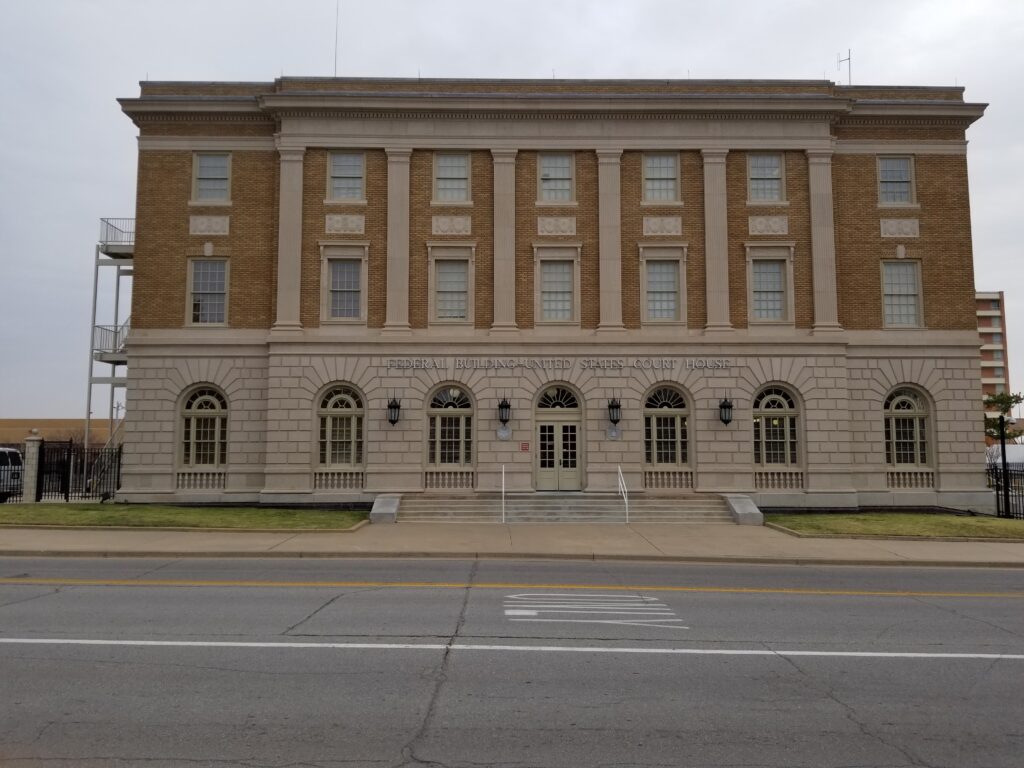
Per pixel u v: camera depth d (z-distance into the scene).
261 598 12.02
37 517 22.44
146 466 27.64
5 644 8.94
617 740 6.21
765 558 17.55
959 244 28.94
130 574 14.50
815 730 6.48
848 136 29.16
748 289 28.30
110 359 32.12
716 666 8.36
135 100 28.25
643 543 19.80
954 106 28.83
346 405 27.89
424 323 28.02
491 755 5.87
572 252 28.28
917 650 9.16
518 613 11.03
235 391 27.98
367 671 7.99
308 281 28.08
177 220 28.52
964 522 23.53
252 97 28.48
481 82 28.97
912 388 28.62
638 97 28.19
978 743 6.23
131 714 6.64
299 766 5.62
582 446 27.72
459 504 25.56
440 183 28.62
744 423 27.69
